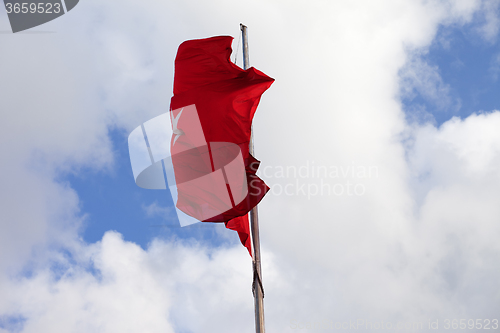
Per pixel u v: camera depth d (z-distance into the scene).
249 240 11.44
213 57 11.00
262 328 10.79
